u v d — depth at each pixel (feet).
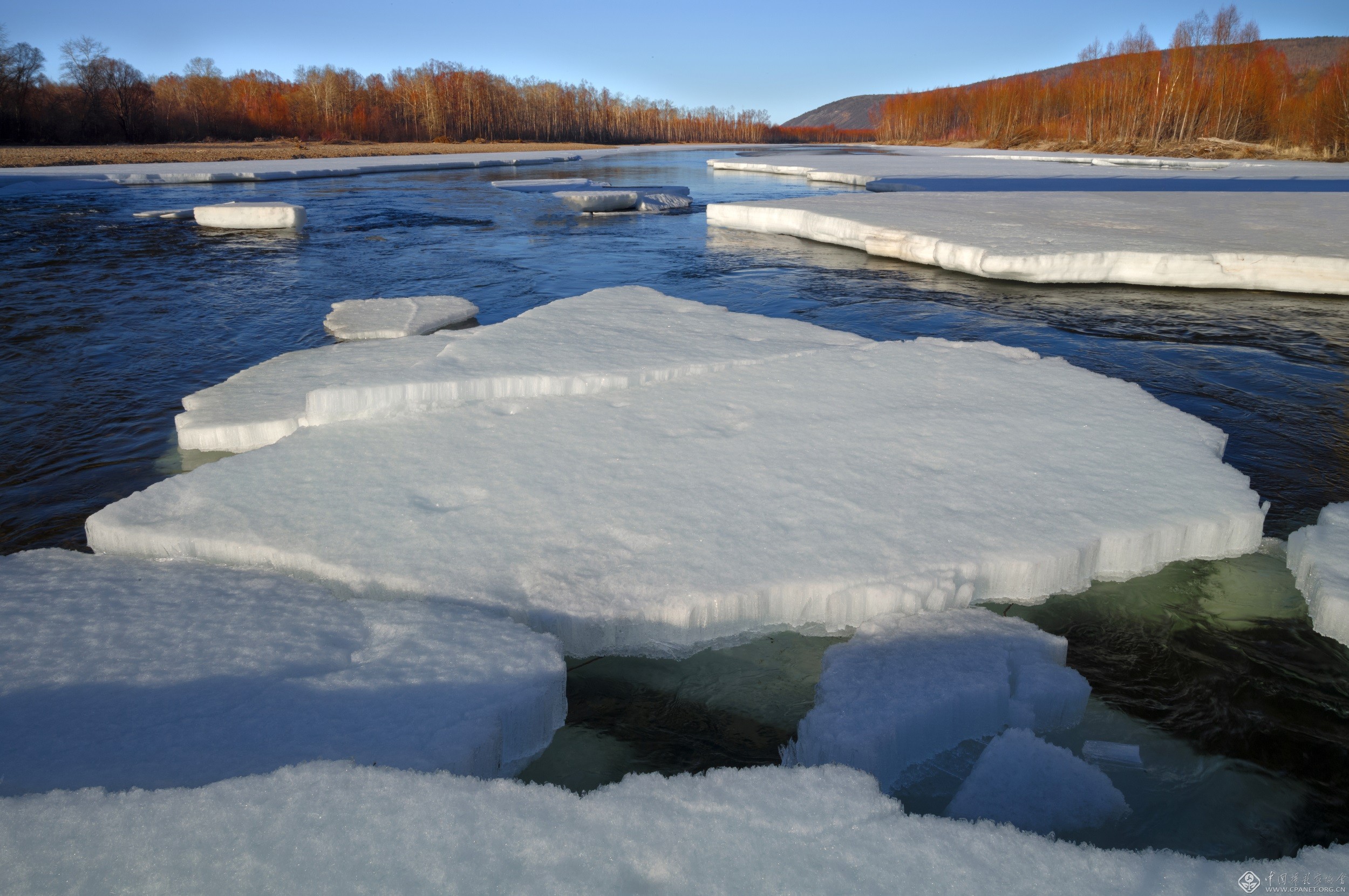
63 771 5.69
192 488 10.71
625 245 38.96
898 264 32.96
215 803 5.20
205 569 8.99
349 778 5.47
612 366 15.10
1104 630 8.68
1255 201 43.37
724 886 4.75
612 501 10.20
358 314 22.67
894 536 9.32
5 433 15.20
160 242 39.06
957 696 6.98
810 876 4.85
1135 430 12.50
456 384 14.05
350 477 10.98
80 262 33.32
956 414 13.15
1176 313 24.13
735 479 10.78
